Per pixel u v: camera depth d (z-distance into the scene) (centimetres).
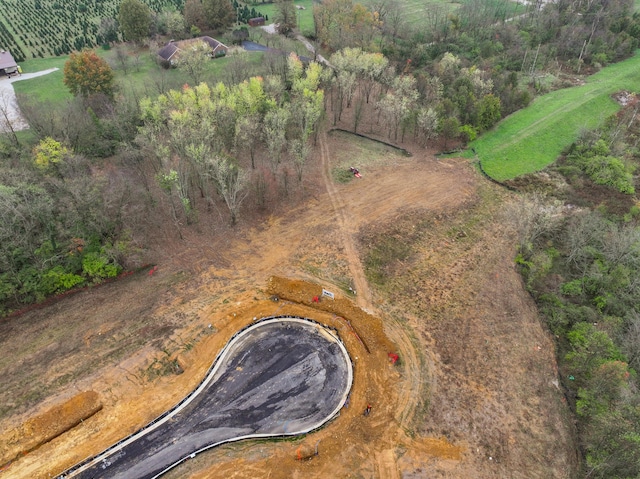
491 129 9281
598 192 7694
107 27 12738
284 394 4544
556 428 4422
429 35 12194
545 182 7912
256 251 6169
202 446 4109
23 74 10750
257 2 15975
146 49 12406
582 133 8631
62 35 13188
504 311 5569
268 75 9212
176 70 10794
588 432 4378
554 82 10862
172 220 6538
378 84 10144
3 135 7656
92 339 4925
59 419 4209
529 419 4472
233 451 4072
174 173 5831
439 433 4291
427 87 9650
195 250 6128
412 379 4725
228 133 7388
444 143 8850
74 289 5478
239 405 4434
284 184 7325
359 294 5634
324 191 7325
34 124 7294
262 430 4253
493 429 4359
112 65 10656
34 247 5494
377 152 8488
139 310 5275
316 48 11669
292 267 5953
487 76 9956
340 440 4188
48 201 5381
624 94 10325
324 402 4497
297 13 15050
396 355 4925
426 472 3997
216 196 7038
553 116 9525
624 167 8006
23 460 3934
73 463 3931
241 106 7538
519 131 9150
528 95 9838
